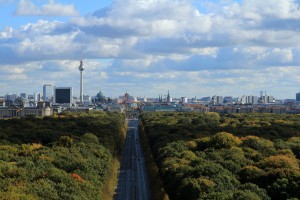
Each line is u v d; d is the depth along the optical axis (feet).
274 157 523.29
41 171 446.60
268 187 422.41
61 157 553.64
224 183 436.35
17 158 545.85
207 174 468.34
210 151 630.74
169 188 513.04
